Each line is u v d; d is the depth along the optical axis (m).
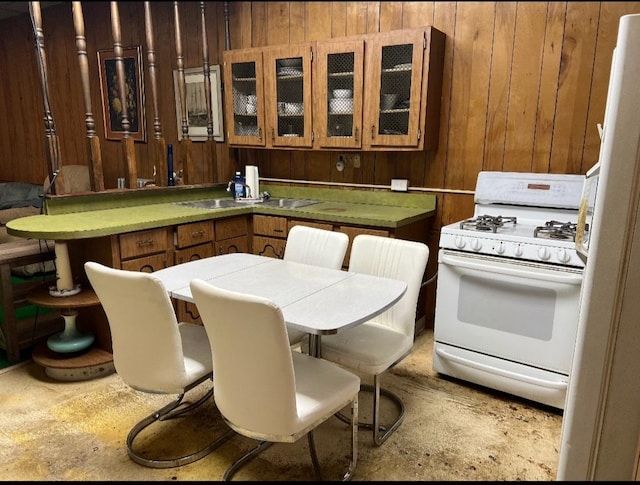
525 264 2.27
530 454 2.00
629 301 1.31
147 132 4.57
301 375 1.75
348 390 1.70
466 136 3.10
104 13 4.57
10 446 2.00
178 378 1.74
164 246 2.81
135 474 1.85
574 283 2.12
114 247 2.54
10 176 5.90
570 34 2.68
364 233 2.95
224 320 1.42
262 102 3.52
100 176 3.03
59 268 2.55
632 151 1.24
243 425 1.54
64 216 2.75
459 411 2.32
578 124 2.73
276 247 3.33
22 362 2.79
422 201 3.29
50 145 2.76
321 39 3.50
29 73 5.31
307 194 3.81
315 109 3.30
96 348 2.73
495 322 2.38
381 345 2.05
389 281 2.07
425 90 2.90
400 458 1.96
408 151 3.31
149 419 2.12
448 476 1.86
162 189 3.40
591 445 1.42
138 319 1.68
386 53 2.99
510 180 2.82
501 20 2.87
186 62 4.19
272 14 3.69
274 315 1.34
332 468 1.89
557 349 2.22
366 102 3.10
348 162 3.59
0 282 2.68
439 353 2.59
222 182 4.07
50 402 2.36
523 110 2.88
